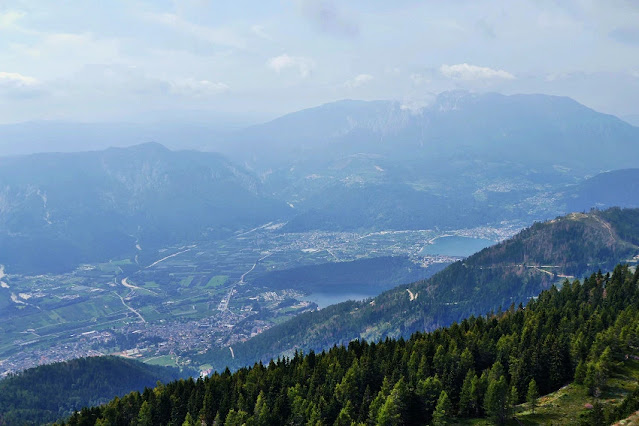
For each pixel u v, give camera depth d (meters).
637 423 144.25
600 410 157.62
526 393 189.75
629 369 191.38
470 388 182.88
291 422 194.50
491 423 175.38
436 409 176.88
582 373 187.38
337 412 195.25
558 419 168.88
